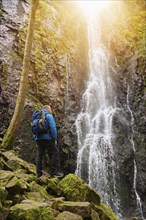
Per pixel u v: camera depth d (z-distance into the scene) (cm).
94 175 1453
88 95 1825
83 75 1920
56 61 1675
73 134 1509
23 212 485
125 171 1491
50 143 781
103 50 2195
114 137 1577
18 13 1667
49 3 2014
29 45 1042
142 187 1464
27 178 705
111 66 2052
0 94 1308
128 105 1797
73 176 703
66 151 1427
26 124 1291
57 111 1520
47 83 1541
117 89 1914
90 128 1655
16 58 1466
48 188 693
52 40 1745
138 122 1677
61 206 561
